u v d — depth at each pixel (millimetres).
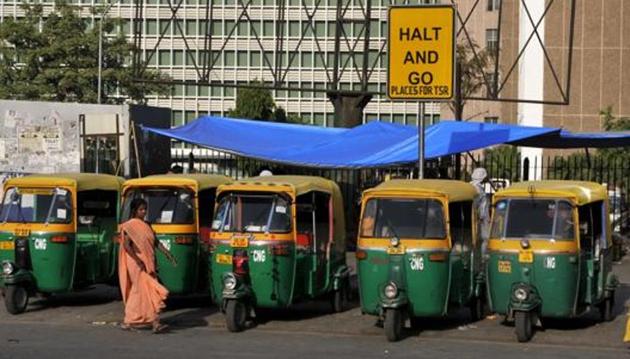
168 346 10906
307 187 12836
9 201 13680
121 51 51938
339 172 24922
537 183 12188
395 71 13711
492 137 19000
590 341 11375
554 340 11430
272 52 79938
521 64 59031
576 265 11406
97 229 14281
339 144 20656
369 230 11852
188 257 13344
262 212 12414
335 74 24234
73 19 51281
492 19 64875
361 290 11883
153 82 23969
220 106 87500
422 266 11531
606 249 12484
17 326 12461
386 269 11625
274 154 20203
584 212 12016
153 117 23922
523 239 11492
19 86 48406
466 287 12422
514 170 29859
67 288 13609
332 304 13781
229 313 12000
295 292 12633
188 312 13656
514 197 11750
